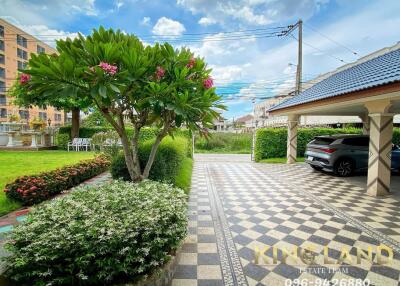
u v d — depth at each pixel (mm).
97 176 7613
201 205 5398
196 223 4355
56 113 50906
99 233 2143
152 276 2396
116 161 5359
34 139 15516
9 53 39875
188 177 8109
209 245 3541
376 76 5695
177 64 4371
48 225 2338
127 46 3965
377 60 8508
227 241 3668
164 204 2812
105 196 2949
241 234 3910
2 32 38406
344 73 9984
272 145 13055
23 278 2129
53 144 17000
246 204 5469
